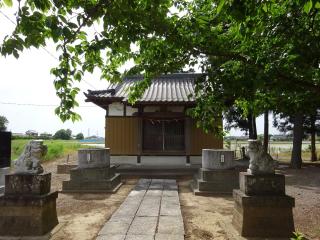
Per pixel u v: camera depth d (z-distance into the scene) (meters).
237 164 15.69
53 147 26.48
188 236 6.57
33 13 3.06
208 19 4.52
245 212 6.34
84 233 6.74
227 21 4.56
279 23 4.01
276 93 5.09
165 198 10.16
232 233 6.60
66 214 8.37
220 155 11.70
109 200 10.21
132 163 17.06
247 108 6.22
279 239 6.18
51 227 6.76
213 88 4.52
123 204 9.27
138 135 16.98
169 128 17.22
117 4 3.38
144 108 17.41
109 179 12.02
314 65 4.10
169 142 17.17
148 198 10.16
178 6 4.69
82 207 9.19
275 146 43.91
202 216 8.20
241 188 6.93
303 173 16.69
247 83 3.79
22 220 6.26
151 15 3.84
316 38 3.91
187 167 16.23
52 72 3.62
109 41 3.59
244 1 2.92
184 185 13.22
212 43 4.52
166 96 16.97
